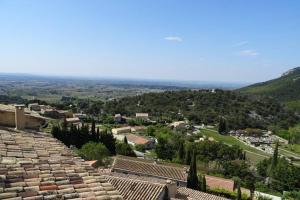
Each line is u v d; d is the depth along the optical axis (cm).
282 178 7500
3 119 1219
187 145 9238
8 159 893
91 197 862
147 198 2111
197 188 4944
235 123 15425
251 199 5384
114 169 4719
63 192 837
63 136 7656
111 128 12362
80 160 1059
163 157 8838
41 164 924
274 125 15875
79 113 16175
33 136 1146
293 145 13350
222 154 8862
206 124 15950
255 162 9944
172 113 16850
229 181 5744
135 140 10550
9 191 757
